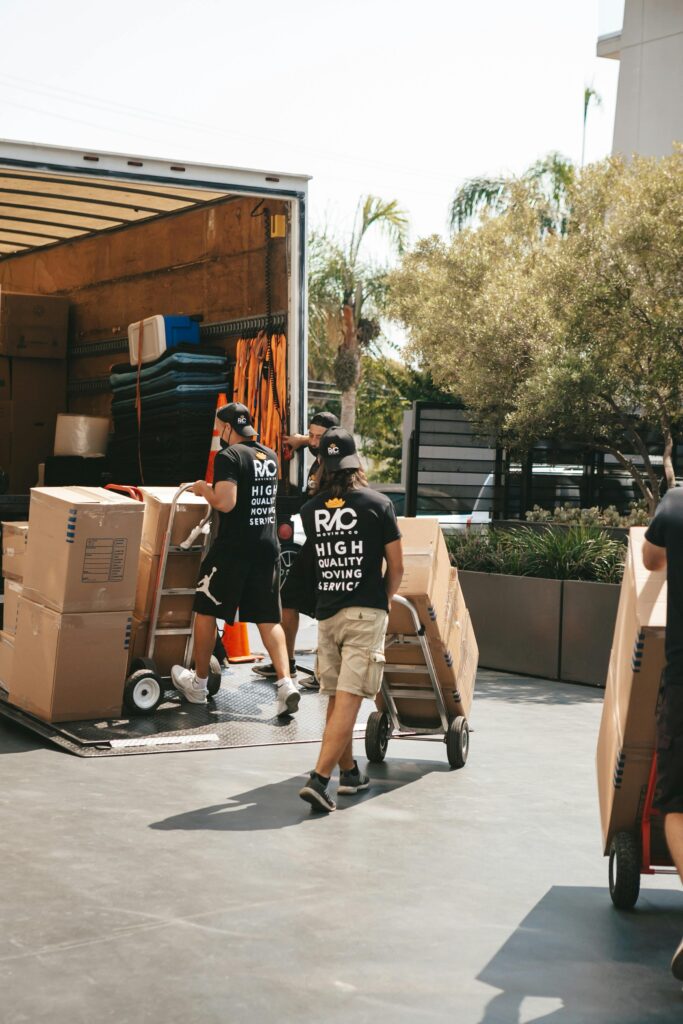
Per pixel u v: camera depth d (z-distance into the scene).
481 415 13.48
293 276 9.47
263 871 4.49
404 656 6.34
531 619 9.34
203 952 3.70
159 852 4.68
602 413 12.38
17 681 6.97
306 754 6.39
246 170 9.03
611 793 4.16
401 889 4.36
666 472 12.26
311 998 3.40
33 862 4.50
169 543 7.35
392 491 18.66
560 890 4.42
